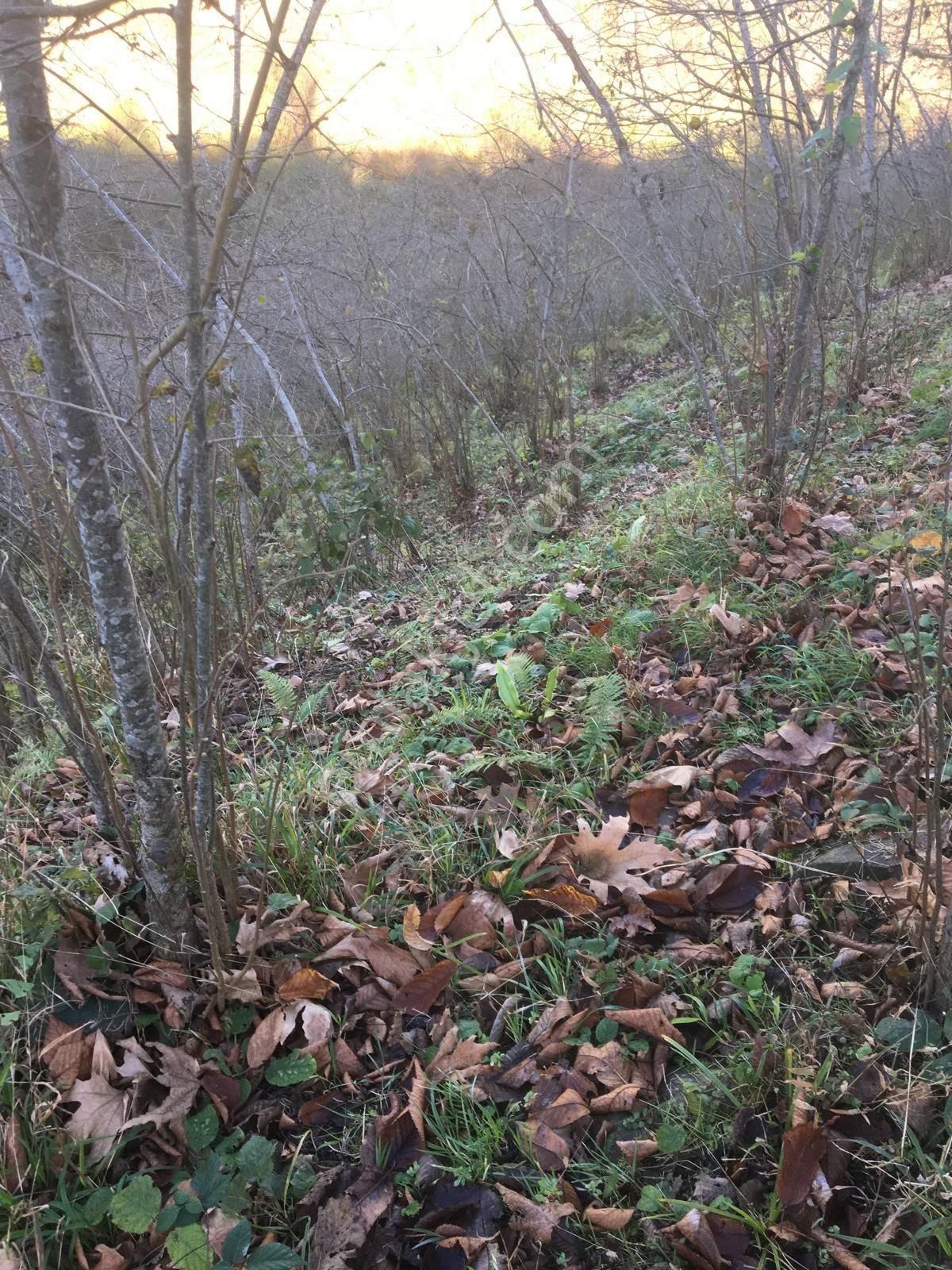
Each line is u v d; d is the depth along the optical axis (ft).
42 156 5.23
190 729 8.25
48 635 7.78
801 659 9.45
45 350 5.47
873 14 16.10
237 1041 6.56
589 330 31.83
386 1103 6.07
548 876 7.54
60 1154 5.67
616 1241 5.13
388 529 18.28
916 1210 4.86
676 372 28.40
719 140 15.43
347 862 8.14
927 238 30.53
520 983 6.76
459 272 26.55
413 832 8.35
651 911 7.07
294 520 19.79
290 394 23.04
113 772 9.79
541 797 8.50
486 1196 5.45
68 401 5.56
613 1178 5.37
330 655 13.92
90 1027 6.52
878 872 6.91
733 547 12.07
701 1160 5.45
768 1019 6.13
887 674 8.85
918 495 12.46
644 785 8.20
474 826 8.30
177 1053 6.26
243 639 7.07
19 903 7.16
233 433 14.67
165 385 5.73
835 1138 5.28
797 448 15.42
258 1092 6.28
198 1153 5.82
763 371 13.03
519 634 11.79
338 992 6.92
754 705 9.34
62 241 5.42
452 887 7.78
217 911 6.82
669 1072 6.01
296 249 20.26
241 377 21.21
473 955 7.06
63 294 5.40
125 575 5.98
